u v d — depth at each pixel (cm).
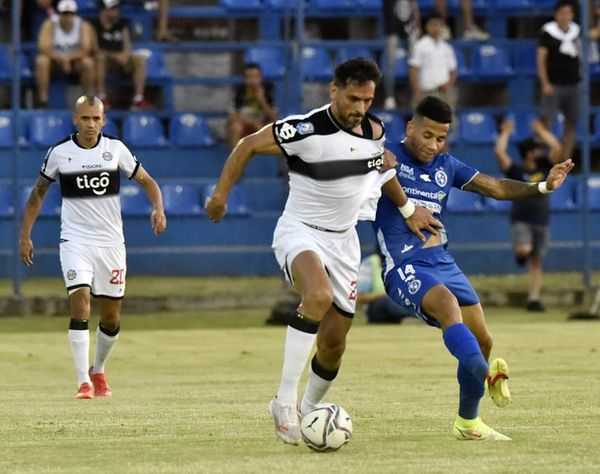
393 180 1642
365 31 5406
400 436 1652
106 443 1617
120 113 4853
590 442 1577
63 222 2350
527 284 4594
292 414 1539
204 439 1647
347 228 1606
